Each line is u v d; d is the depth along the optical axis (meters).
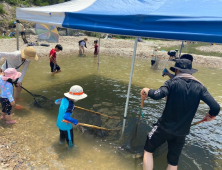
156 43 27.59
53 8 5.06
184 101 2.24
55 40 12.80
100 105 5.11
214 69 11.41
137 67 10.38
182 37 2.49
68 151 3.15
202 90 2.26
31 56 4.25
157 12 3.04
